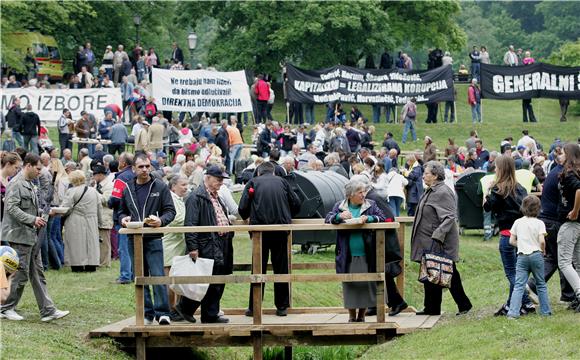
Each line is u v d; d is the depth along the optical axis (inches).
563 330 688.4
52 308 791.7
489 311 789.9
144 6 3112.7
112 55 2377.0
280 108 2871.6
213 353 849.5
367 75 2244.1
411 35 3191.4
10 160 773.9
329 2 2928.2
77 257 1058.7
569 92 2361.0
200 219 749.3
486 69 2400.3
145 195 758.5
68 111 1840.6
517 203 752.3
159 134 1697.8
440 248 773.3
